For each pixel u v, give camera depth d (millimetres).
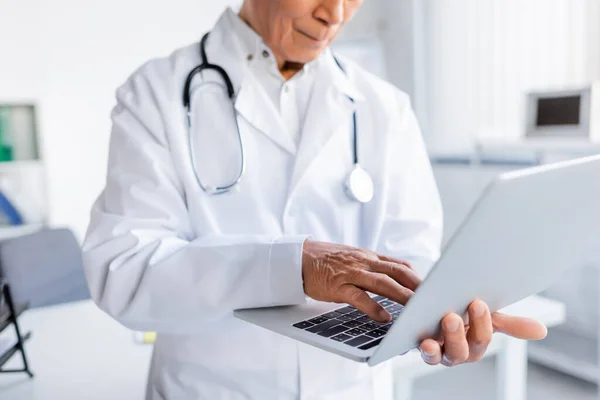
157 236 848
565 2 2734
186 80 957
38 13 3314
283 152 968
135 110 908
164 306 791
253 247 767
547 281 763
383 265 686
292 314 741
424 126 3627
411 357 1343
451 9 3375
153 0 3586
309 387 905
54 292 1953
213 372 902
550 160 2613
